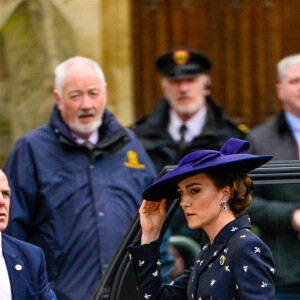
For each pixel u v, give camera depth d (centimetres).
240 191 1221
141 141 2048
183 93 2058
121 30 2416
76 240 1702
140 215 1301
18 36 2317
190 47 2603
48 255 1709
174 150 2044
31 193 1727
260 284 1174
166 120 2072
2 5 2322
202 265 1226
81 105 1755
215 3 2603
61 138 1753
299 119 1983
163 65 2097
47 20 2314
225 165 1207
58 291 1691
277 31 2616
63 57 2331
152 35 2584
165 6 2589
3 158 2333
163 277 1426
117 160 1770
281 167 1379
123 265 1377
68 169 1739
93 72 1773
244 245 1191
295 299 1354
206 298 1205
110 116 1806
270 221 1365
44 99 2312
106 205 1723
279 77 2017
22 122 2319
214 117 2077
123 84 2428
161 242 1408
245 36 2611
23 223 1720
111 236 1708
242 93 2617
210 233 1233
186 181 1227
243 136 2056
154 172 1814
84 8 2353
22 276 1368
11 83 2323
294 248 1361
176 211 1414
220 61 2612
